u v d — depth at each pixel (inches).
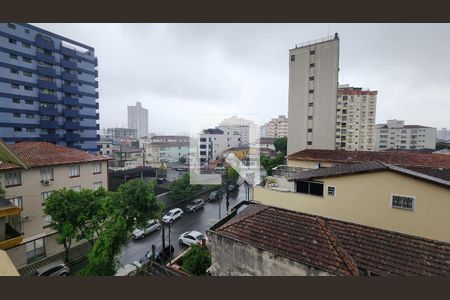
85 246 653.3
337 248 223.3
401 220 342.6
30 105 1219.2
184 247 652.7
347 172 391.2
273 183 588.4
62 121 1368.1
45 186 610.2
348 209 393.4
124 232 399.2
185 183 954.7
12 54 1149.1
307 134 1342.3
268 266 229.9
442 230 313.6
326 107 1282.0
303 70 1338.6
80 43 1445.6
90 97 1496.1
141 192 427.5
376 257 211.6
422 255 209.6
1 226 373.7
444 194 312.5
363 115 2097.7
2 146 262.5
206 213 922.1
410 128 2679.6
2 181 533.6
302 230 256.5
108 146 2085.4
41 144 713.0
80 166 700.0
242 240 254.7
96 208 485.7
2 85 1115.3
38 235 593.9
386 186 355.6
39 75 1258.0
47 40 1272.1
